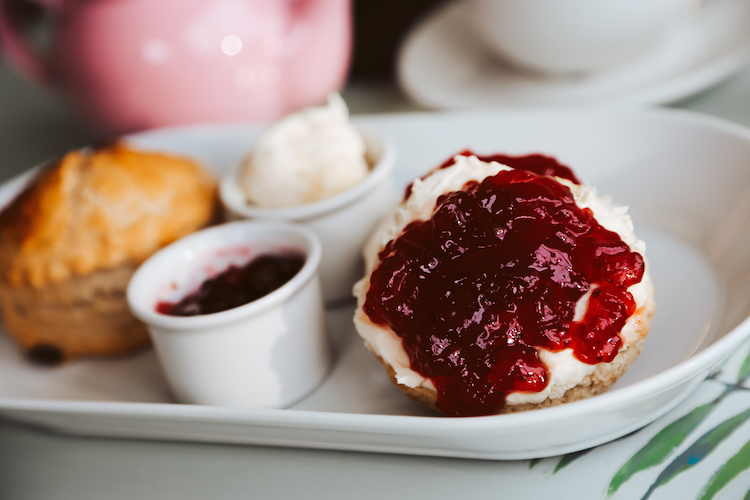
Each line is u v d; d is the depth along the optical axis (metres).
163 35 0.48
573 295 0.36
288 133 0.43
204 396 0.39
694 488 0.34
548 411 0.34
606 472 0.35
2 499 0.38
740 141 0.41
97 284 0.42
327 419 0.35
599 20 0.48
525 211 0.36
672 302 0.40
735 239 0.40
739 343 0.35
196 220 0.44
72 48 0.49
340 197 0.42
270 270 0.40
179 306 0.40
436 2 0.61
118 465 0.38
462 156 0.39
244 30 0.49
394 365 0.37
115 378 0.43
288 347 0.39
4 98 0.66
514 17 0.49
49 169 0.44
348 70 0.58
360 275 0.43
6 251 0.43
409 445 0.36
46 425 0.39
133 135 0.51
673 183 0.42
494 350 0.36
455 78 0.53
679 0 0.48
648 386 0.34
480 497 0.35
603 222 0.37
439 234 0.36
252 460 0.37
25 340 0.43
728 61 0.47
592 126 0.44
